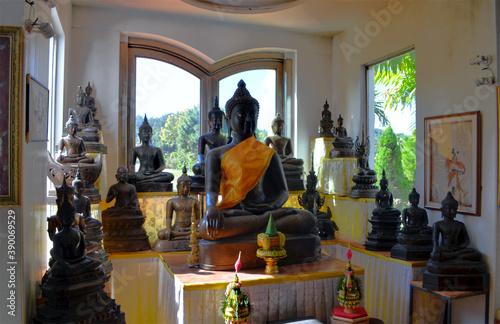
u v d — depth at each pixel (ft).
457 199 15.46
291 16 21.53
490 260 14.07
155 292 16.88
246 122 14.60
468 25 15.24
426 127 17.21
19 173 8.83
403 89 20.94
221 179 14.43
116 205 17.70
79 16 20.25
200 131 23.41
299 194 20.98
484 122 14.46
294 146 24.29
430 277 13.98
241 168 14.06
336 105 24.43
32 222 9.77
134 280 16.69
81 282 9.66
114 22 20.75
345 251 18.97
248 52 23.71
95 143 16.97
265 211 14.24
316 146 23.24
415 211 15.83
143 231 17.65
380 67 22.29
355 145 22.39
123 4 20.15
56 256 9.63
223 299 11.65
